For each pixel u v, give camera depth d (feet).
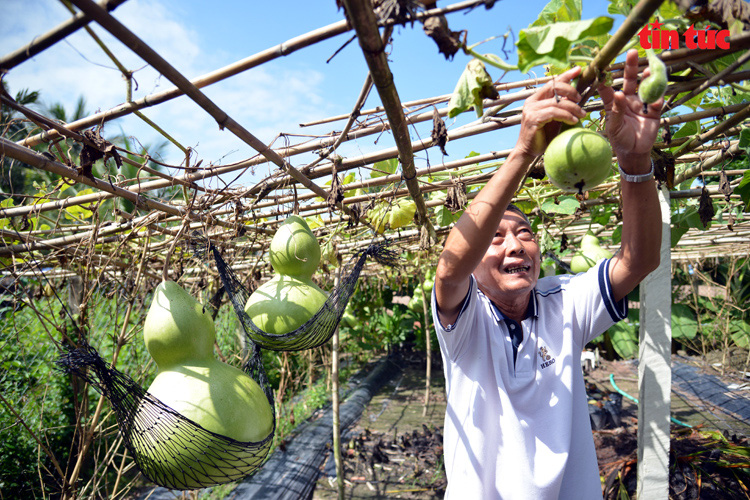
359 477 19.72
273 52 4.04
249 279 10.27
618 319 7.13
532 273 6.94
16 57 3.29
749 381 29.22
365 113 6.21
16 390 17.21
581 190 4.25
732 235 20.53
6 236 9.27
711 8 4.00
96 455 10.43
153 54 3.42
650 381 9.84
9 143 5.02
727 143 7.57
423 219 7.78
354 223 9.92
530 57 3.45
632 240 6.29
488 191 5.06
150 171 6.63
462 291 6.21
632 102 4.27
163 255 11.44
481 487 6.56
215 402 4.77
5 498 16.85
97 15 2.96
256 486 18.29
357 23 2.93
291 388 30.32
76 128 5.16
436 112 5.41
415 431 23.72
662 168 6.81
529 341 6.96
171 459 4.65
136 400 4.65
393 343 44.75
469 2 3.22
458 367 7.02
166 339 5.04
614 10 5.16
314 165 6.76
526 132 4.47
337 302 6.09
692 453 15.96
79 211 9.84
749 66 5.01
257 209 9.10
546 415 6.64
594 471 6.89
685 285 42.29
